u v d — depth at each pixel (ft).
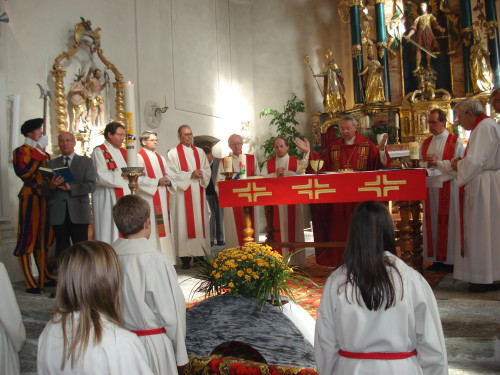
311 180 14.87
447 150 17.99
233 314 9.62
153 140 20.72
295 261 19.75
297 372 9.09
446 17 38.40
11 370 8.86
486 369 9.63
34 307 14.33
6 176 19.83
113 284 5.75
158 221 19.94
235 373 9.42
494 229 13.83
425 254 17.88
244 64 40.81
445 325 10.71
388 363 6.20
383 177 14.06
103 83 26.13
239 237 21.80
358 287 6.24
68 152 17.11
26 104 22.16
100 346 5.33
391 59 38.96
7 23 21.44
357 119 37.81
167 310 8.06
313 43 41.01
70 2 24.95
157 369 7.92
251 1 41.29
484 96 35.53
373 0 39.19
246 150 39.73
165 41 32.01
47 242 17.35
